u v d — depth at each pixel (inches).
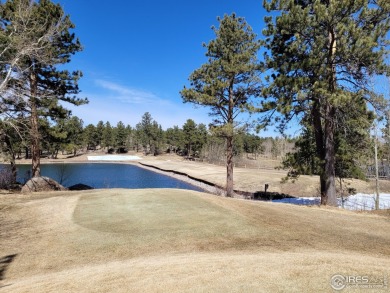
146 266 256.4
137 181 1734.7
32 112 783.1
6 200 587.5
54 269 285.7
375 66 547.8
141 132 4547.2
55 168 2439.7
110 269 257.9
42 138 848.9
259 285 190.7
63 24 754.8
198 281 204.8
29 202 571.8
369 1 579.2
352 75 602.2
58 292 208.4
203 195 616.7
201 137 3523.6
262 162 3169.3
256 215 468.8
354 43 540.4
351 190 892.0
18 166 2397.9
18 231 399.9
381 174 1317.7
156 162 3097.9
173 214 457.4
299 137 827.4
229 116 924.0
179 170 2193.7
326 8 550.0
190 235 366.9
